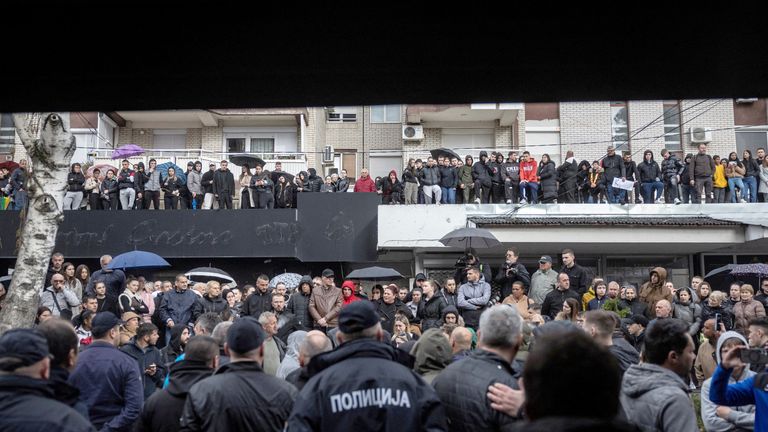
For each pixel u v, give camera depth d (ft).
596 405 6.72
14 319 30.81
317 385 11.58
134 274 66.08
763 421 15.28
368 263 70.95
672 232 63.67
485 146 86.22
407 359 12.75
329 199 67.72
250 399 13.75
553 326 14.80
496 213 65.36
